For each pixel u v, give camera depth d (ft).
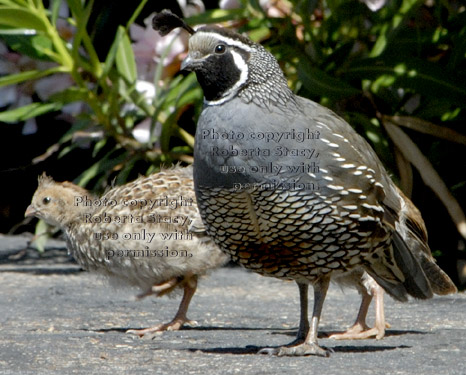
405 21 43.04
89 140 48.39
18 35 43.98
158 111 44.27
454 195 47.11
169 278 31.48
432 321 32.35
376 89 44.01
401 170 44.32
